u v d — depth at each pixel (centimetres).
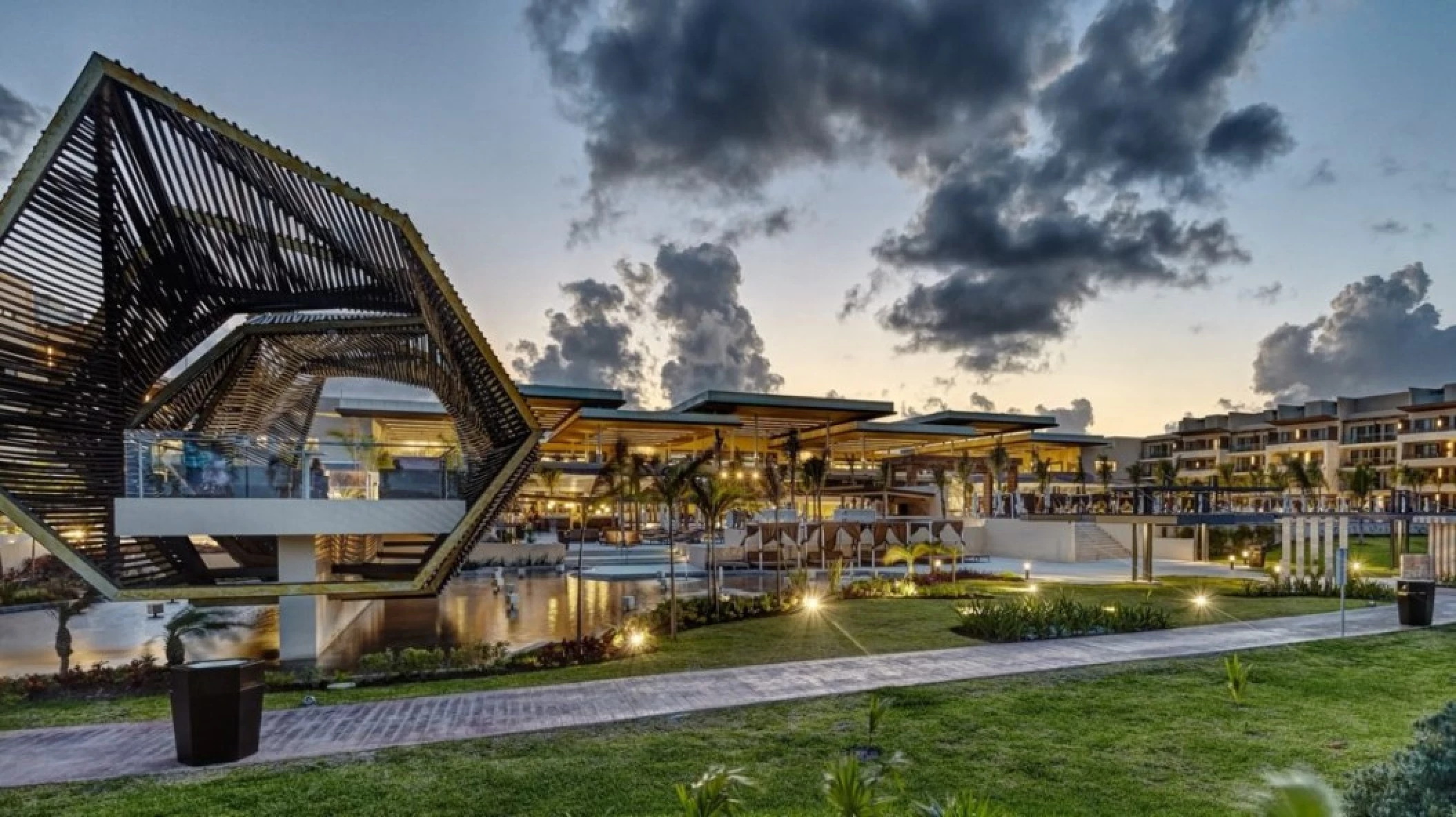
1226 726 985
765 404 4903
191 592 1495
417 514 1661
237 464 1562
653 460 5650
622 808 741
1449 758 537
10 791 784
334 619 1867
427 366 2006
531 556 3678
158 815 727
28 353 1346
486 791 780
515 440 1716
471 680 1307
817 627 1820
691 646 1591
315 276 1688
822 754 888
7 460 1332
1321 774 816
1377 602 2172
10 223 1271
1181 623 1794
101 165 1377
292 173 1373
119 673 1384
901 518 4497
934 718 1019
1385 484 6259
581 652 1495
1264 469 7506
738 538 3909
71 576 2752
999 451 5575
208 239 1585
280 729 998
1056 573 3306
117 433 1520
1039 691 1154
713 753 891
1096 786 791
